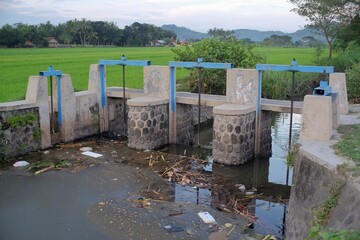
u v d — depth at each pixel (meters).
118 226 7.46
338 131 8.78
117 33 86.81
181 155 12.44
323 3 33.09
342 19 32.75
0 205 8.39
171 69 13.26
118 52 51.75
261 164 12.02
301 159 7.21
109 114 15.03
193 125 16.44
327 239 3.45
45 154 11.98
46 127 12.51
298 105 12.09
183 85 19.61
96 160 11.52
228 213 8.19
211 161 11.96
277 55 46.00
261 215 8.25
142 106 12.50
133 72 27.05
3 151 11.17
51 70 12.56
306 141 7.86
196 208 8.34
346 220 5.16
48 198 8.76
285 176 10.88
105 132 14.91
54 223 7.58
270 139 13.25
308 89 24.80
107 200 8.67
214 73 18.55
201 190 9.45
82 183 9.67
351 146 7.25
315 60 35.31
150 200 8.70
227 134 11.30
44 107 12.38
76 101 13.65
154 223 7.61
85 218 7.79
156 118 12.99
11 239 6.98
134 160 11.61
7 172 10.41
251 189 9.77
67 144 13.14
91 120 14.34
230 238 7.10
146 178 10.09
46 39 71.75
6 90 18.09
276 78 22.56
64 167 10.83
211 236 7.16
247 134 11.67
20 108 11.63
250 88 12.05
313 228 3.92
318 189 6.36
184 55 19.17
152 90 13.76
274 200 9.11
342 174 5.97
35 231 7.27
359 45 32.75
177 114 13.80
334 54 39.75
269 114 12.93
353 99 15.42
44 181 9.78
